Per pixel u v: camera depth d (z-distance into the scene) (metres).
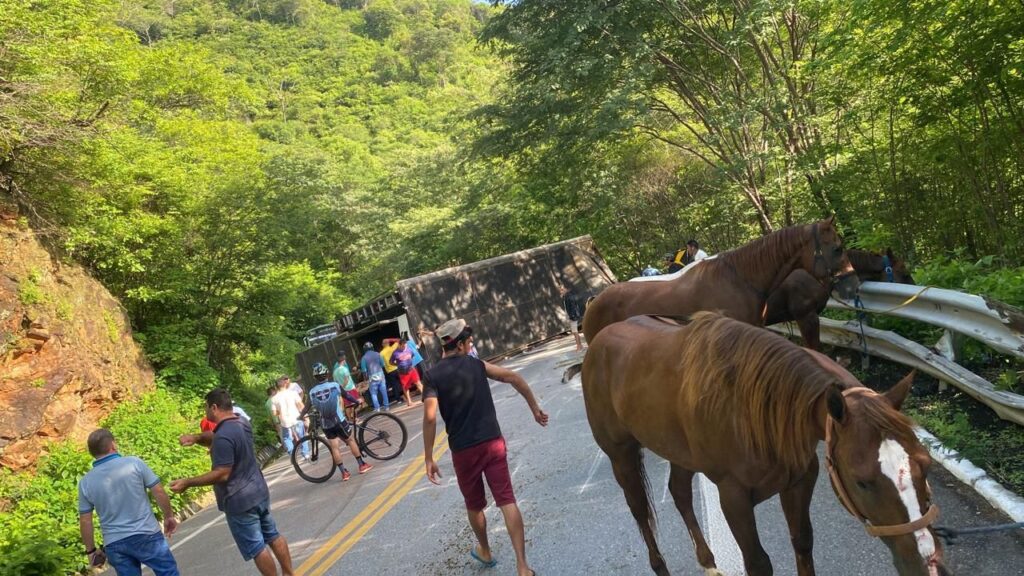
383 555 6.23
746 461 3.20
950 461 4.66
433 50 126.75
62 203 15.09
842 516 4.46
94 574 9.40
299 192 22.59
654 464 6.52
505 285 20.78
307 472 11.02
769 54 18.91
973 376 5.39
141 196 17.41
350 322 21.98
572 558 5.00
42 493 10.68
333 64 129.00
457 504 7.07
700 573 4.34
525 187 31.39
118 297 18.06
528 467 7.44
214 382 17.92
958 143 11.02
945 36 9.52
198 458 13.61
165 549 5.79
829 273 6.26
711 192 26.05
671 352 3.67
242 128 24.22
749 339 3.28
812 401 2.93
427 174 44.91
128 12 18.52
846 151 14.53
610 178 26.36
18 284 12.59
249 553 5.71
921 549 2.49
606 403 4.39
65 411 12.45
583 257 23.58
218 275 20.05
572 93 20.78
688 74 21.12
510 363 18.31
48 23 13.45
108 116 15.98
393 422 10.61
